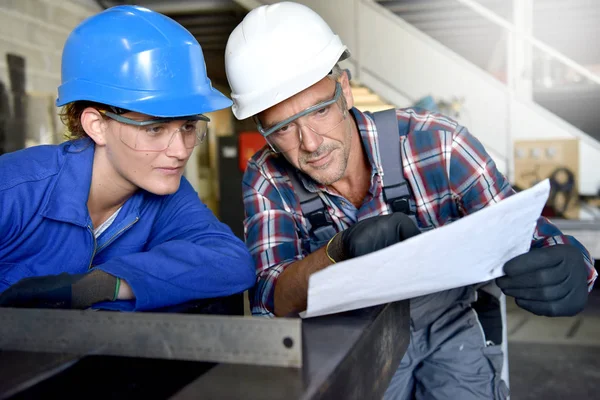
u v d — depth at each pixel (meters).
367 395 0.67
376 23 4.14
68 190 0.96
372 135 1.18
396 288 0.71
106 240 1.07
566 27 4.15
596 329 3.00
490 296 1.31
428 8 4.37
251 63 1.06
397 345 0.88
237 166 4.00
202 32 5.03
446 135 1.17
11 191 0.91
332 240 0.90
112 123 0.91
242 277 0.97
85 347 0.62
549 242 1.03
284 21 1.08
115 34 0.88
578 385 2.34
